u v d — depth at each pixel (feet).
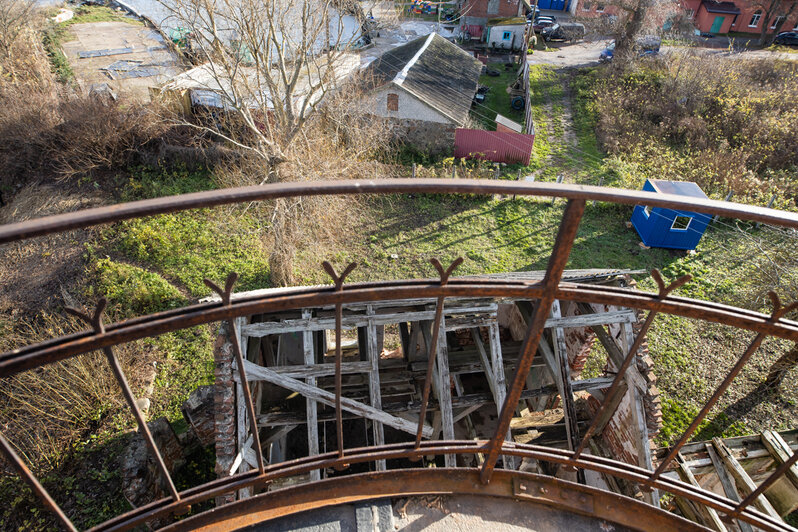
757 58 85.81
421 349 29.25
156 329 5.21
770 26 108.88
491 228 51.29
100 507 25.82
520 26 99.14
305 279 44.14
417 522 7.63
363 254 47.29
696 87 71.20
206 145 57.06
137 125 57.47
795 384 33.19
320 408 22.22
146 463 24.82
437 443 7.69
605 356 35.04
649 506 7.56
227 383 19.04
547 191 4.99
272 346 27.12
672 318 39.01
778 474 6.48
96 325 4.96
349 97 49.78
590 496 7.82
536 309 5.90
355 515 7.66
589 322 21.01
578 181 59.67
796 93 69.10
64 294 42.11
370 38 88.63
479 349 23.76
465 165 62.44
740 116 63.87
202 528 7.14
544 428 24.45
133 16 113.19
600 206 53.01
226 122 57.47
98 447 28.53
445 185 4.95
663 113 69.36
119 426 29.68
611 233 50.26
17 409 30.55
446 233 50.31
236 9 38.60
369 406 20.36
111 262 44.45
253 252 46.16
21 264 45.91
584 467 7.64
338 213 47.78
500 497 7.88
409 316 20.59
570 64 93.61
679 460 19.67
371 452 7.60
